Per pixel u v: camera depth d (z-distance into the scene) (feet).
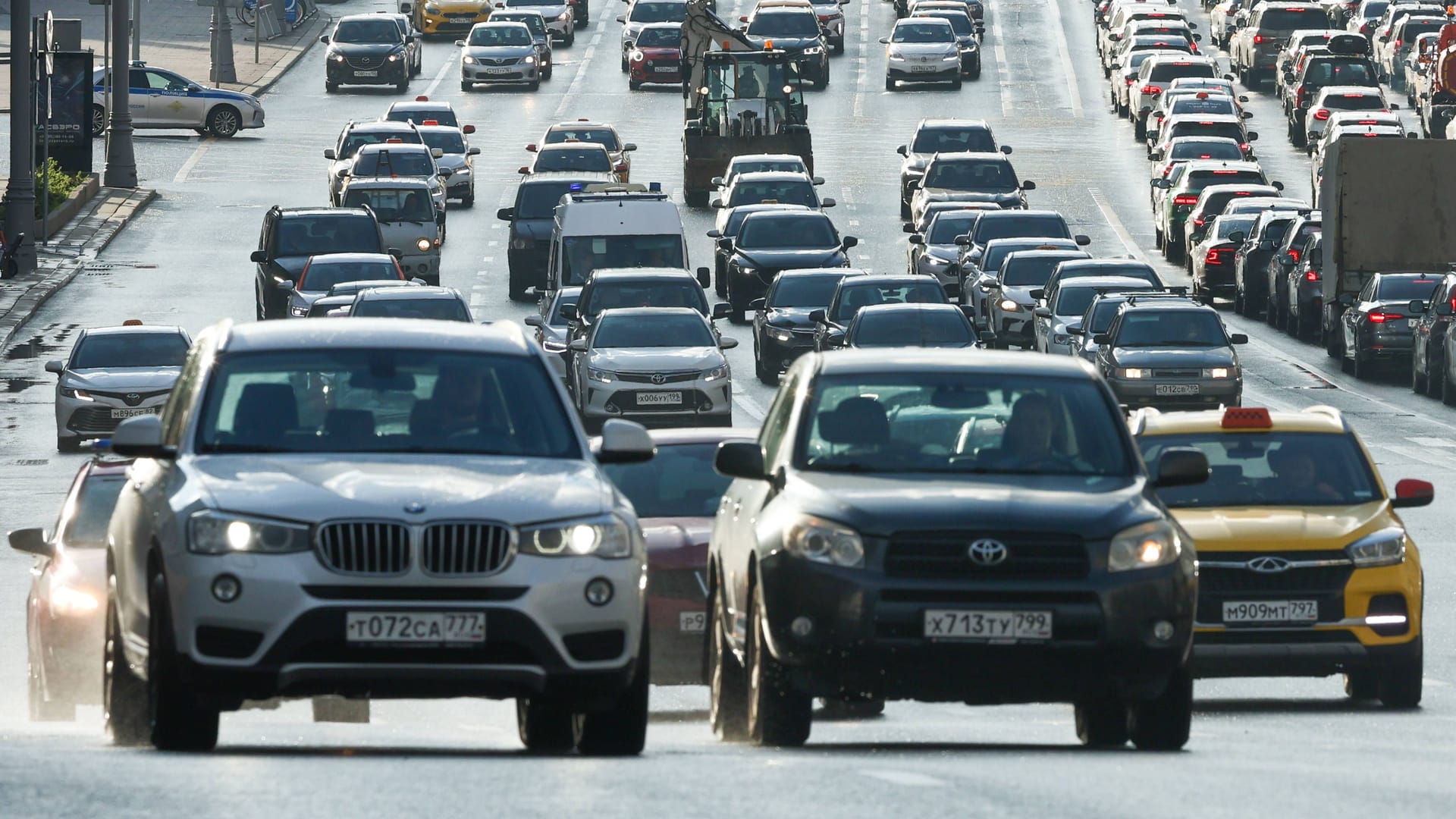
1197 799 83.30
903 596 115.24
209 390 115.34
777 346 441.68
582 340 406.00
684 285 431.43
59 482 327.88
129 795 79.77
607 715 109.09
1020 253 495.00
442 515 104.12
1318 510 159.74
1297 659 153.38
